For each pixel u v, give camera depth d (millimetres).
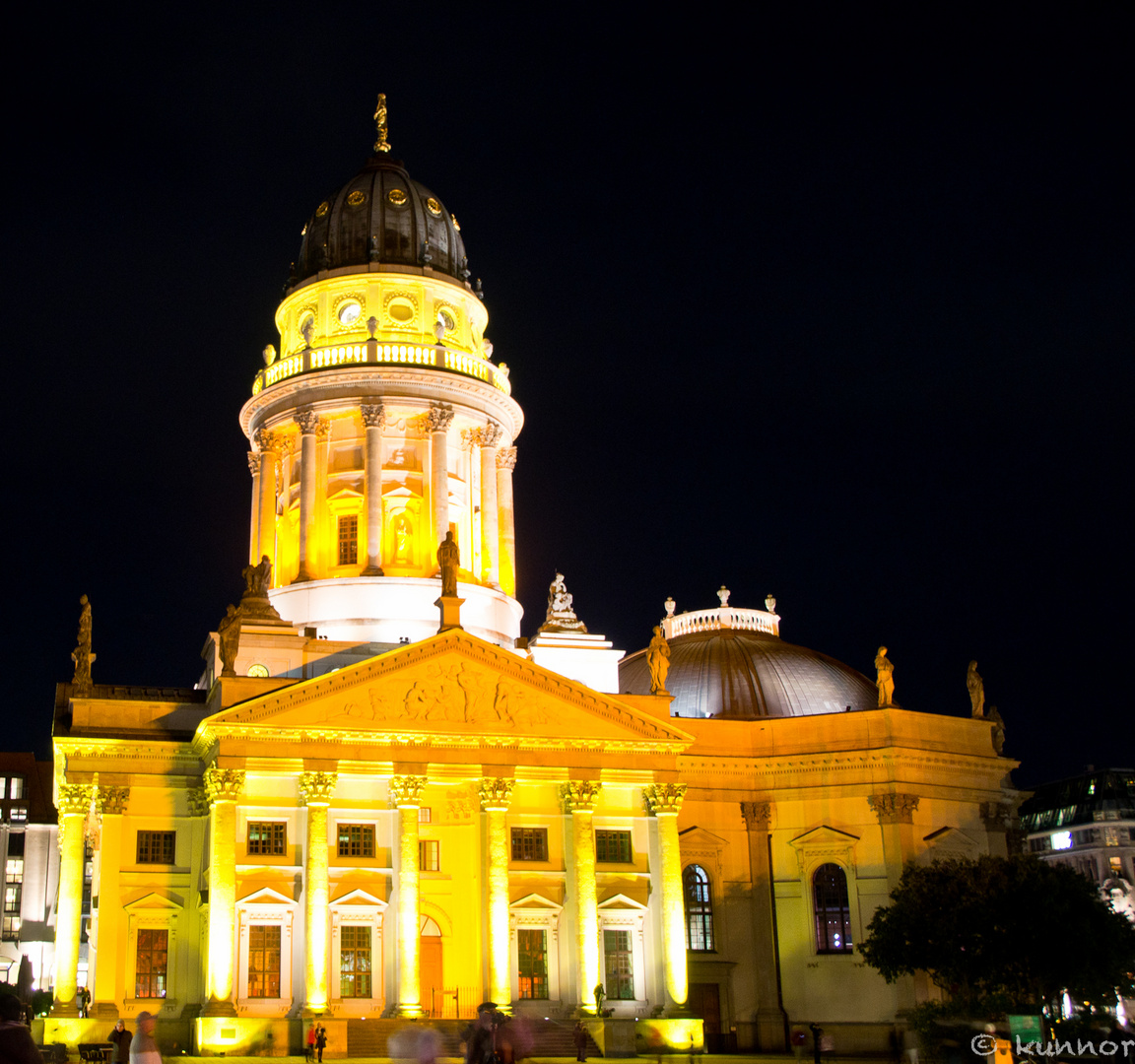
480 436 94000
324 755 70688
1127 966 68188
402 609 86125
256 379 96312
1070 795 144000
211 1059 61906
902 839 79562
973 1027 54750
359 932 71250
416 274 95188
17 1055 16078
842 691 91000
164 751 75125
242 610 80938
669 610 102688
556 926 74625
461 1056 63656
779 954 80625
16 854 124312
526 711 74250
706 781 82750
